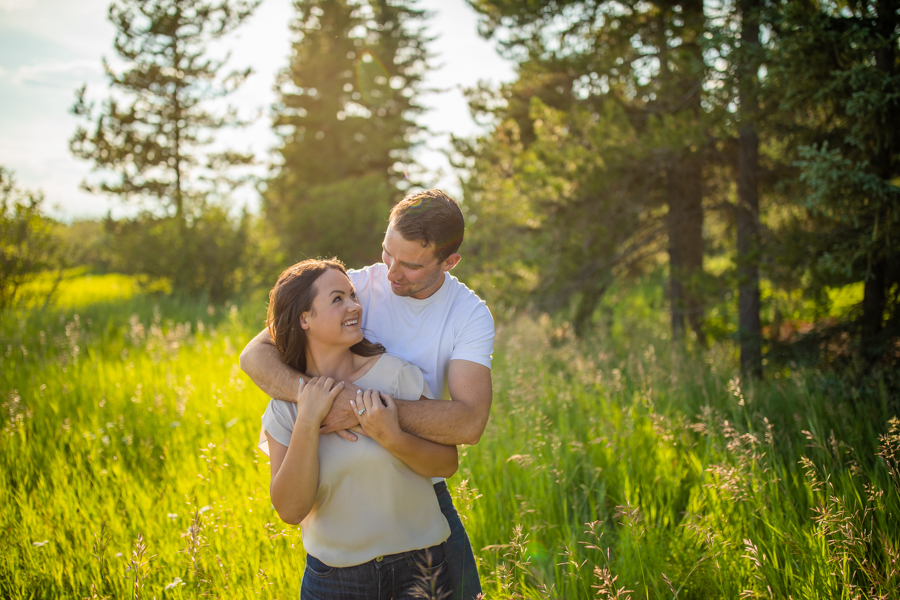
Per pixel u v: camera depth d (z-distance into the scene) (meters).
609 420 3.85
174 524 2.99
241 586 2.49
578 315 8.34
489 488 3.30
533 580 2.66
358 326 1.92
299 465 1.75
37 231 10.97
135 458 3.95
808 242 5.62
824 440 3.27
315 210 18.98
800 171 6.42
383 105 28.14
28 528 2.98
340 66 26.59
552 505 3.20
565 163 7.30
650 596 2.47
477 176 9.32
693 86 7.30
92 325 9.25
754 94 5.78
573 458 3.67
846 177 4.64
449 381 2.00
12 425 4.19
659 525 2.96
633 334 8.45
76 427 4.45
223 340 8.45
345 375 1.94
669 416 4.14
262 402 5.01
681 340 7.46
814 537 2.48
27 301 10.96
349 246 18.56
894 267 5.39
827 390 4.47
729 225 8.28
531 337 6.45
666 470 3.44
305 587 1.90
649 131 7.01
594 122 7.75
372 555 1.82
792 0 5.12
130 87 19.14
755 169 6.72
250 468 3.50
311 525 1.88
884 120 4.69
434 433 1.84
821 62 5.04
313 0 26.17
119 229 19.02
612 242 7.46
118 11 18.03
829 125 5.73
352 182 20.02
